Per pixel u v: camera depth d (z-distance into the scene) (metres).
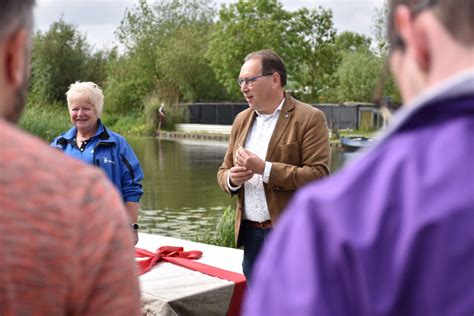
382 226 0.84
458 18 0.87
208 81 43.75
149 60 46.72
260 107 3.63
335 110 32.94
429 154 0.86
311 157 3.53
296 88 37.03
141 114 43.53
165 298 3.51
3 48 1.08
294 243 0.88
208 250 4.75
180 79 43.59
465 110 0.86
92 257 1.01
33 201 0.99
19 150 1.01
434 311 0.81
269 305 0.88
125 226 1.08
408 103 0.94
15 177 0.99
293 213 0.91
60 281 0.99
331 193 0.89
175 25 48.28
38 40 44.19
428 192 0.83
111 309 1.03
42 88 43.62
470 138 0.85
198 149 27.62
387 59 1.04
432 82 0.90
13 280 0.97
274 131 3.61
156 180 16.45
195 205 12.18
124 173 4.00
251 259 3.72
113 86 46.50
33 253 0.98
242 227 3.74
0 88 1.10
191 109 40.12
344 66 38.78
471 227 0.81
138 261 4.08
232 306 3.78
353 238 0.84
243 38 37.44
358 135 29.94
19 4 1.07
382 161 0.89
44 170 1.01
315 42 36.62
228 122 38.97
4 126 1.04
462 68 0.87
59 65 44.38
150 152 25.94
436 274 0.81
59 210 1.00
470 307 0.80
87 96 3.96
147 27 47.62
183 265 4.12
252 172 3.50
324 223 0.87
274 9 37.06
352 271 0.84
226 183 3.74
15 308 0.97
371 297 0.83
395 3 0.96
